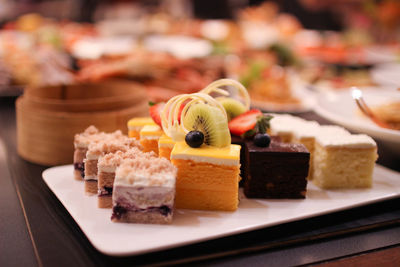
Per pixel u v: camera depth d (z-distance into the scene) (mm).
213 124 405
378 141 503
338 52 1126
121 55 1019
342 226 396
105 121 509
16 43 1194
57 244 368
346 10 1456
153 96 687
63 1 2021
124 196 374
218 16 1910
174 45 1220
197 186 401
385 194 438
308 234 383
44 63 977
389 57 1069
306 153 421
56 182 452
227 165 395
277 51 1092
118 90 606
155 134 438
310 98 798
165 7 1918
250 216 394
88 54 1066
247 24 1537
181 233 365
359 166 448
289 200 427
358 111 600
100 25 1641
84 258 353
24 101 539
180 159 397
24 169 506
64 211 416
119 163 395
